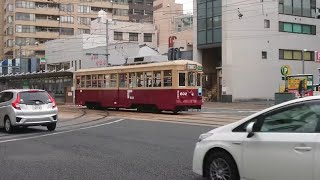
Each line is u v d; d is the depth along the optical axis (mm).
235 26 45719
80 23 100500
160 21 87812
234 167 6441
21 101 15648
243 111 27828
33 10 96562
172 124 18219
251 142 6148
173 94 24516
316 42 52219
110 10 105312
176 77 24500
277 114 6051
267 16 47906
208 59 50906
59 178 7891
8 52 98688
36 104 15852
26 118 15531
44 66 69000
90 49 58688
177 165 8898
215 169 6766
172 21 79875
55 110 16344
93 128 17062
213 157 6777
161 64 25375
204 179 7539
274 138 5883
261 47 47469
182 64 24641
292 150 5637
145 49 59000
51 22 98000
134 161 9469
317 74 51844
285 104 6020
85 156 10273
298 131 5723
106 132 15469
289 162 5648
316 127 5543
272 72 48125
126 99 27969
